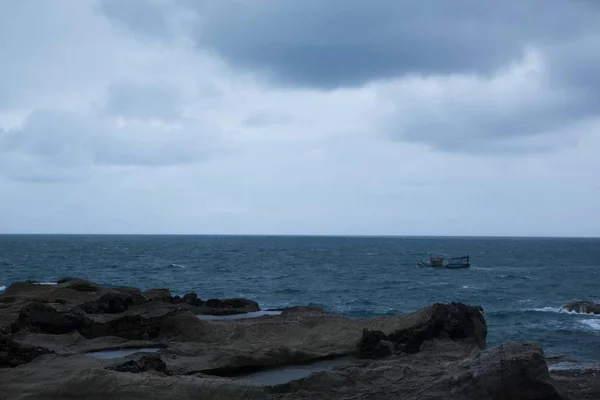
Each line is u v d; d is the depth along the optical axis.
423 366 15.93
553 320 41.66
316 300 52.03
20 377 13.29
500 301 55.03
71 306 23.88
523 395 12.66
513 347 13.33
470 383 12.76
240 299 29.03
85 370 12.57
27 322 19.28
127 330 20.12
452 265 104.69
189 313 20.48
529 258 148.50
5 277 69.44
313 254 156.75
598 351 29.62
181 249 177.25
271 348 16.94
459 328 19.38
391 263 118.38
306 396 13.41
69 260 109.06
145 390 12.05
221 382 12.26
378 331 18.11
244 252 162.50
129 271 83.38
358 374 14.57
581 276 88.81
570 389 14.35
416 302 52.38
